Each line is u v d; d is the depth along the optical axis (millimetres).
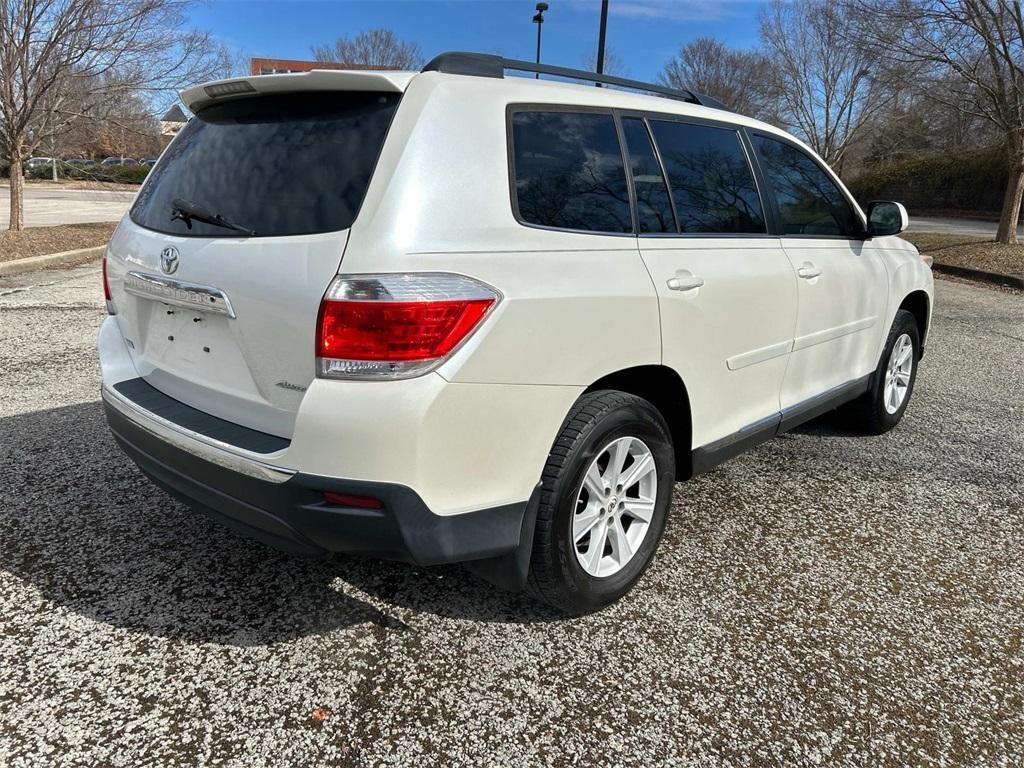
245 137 2453
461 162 2186
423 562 2135
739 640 2588
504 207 2250
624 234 2607
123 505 3420
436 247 2059
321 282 1999
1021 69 12836
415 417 1987
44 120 12211
